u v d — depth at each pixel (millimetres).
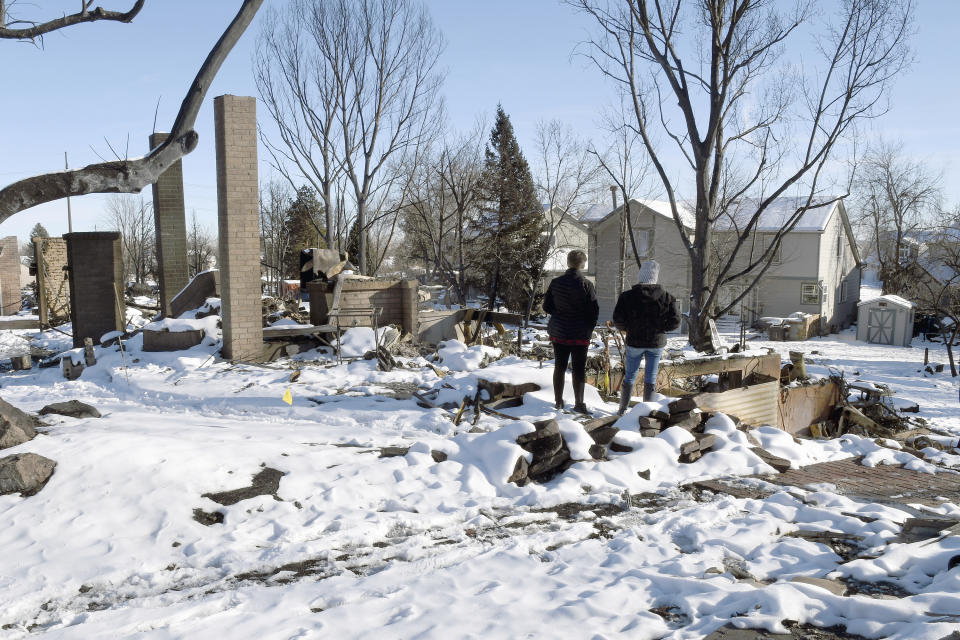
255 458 6254
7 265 35469
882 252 54531
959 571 3816
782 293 41125
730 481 6551
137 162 7281
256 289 13094
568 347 7934
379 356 12055
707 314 19266
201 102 7473
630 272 41375
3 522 4949
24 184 6750
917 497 6316
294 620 3699
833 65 17391
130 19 7922
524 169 42969
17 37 7613
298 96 27516
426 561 4605
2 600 4094
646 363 7812
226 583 4363
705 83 18766
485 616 3697
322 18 26641
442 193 36219
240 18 7453
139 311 23750
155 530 5035
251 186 12891
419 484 6090
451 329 16609
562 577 4312
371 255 41250
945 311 28734
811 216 40531
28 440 6016
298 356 13602
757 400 9555
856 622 3441
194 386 10938
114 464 5656
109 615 3885
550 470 6480
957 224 38875
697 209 19469
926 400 21031
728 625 3480
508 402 8586
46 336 22969
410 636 3479
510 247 42031
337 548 4918
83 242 15859
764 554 4656
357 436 7375
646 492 6223
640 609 3803
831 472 7117
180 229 17141
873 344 37781
